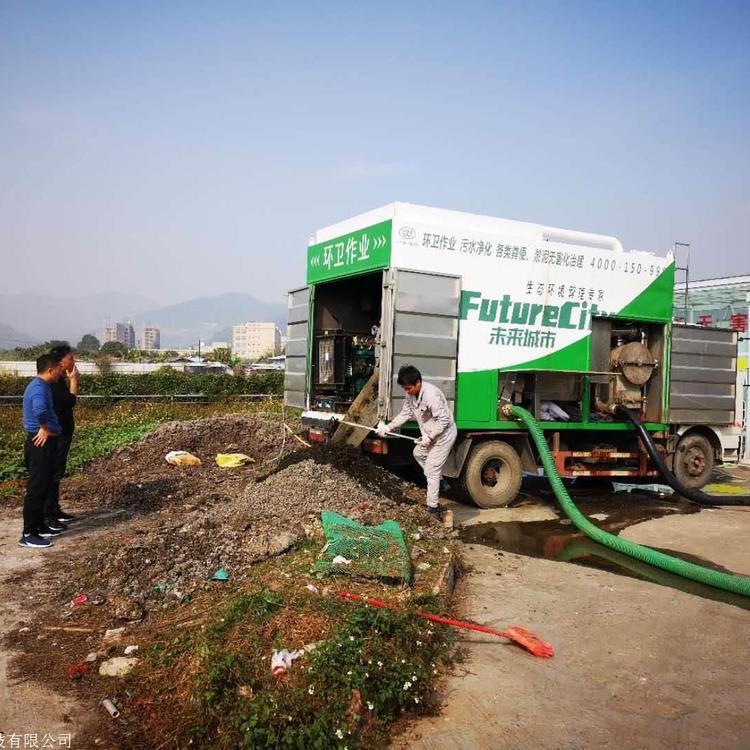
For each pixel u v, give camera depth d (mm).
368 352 9414
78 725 3451
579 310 9109
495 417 8523
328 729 3197
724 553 7027
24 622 4684
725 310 16141
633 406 9906
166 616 4664
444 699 3738
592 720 3562
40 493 6430
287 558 5406
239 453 11609
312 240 9570
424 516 6883
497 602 5262
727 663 4305
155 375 24828
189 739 3250
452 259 8031
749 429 13422
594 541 7391
